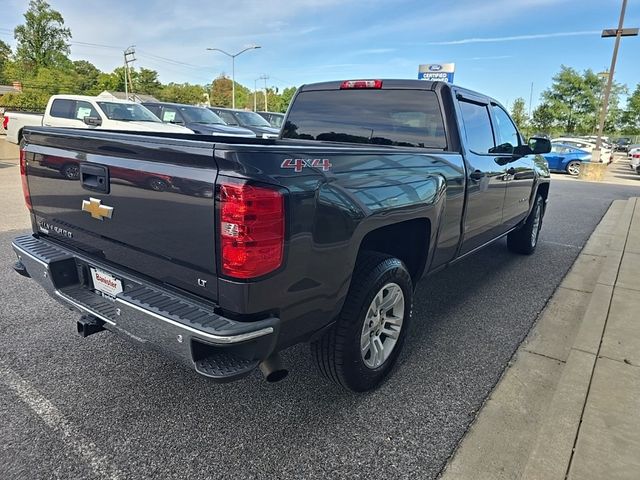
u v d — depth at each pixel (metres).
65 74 81.44
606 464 2.10
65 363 3.04
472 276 5.13
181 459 2.23
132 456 2.23
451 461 2.24
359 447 2.34
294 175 1.99
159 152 2.03
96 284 2.62
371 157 2.46
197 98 99.56
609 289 4.32
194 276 2.04
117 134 2.46
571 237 7.18
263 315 2.00
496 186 4.14
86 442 2.32
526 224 5.77
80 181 2.50
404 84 3.67
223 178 1.83
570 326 3.84
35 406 2.58
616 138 53.28
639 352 3.12
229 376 1.89
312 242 2.09
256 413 2.59
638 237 6.68
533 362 3.22
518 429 2.49
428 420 2.56
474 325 3.83
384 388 2.87
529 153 4.58
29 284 4.38
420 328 3.76
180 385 2.83
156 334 2.04
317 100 4.11
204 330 1.87
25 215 7.23
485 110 4.07
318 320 2.29
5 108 56.88
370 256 2.67
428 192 2.93
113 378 2.88
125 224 2.29
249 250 1.85
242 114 17.08
